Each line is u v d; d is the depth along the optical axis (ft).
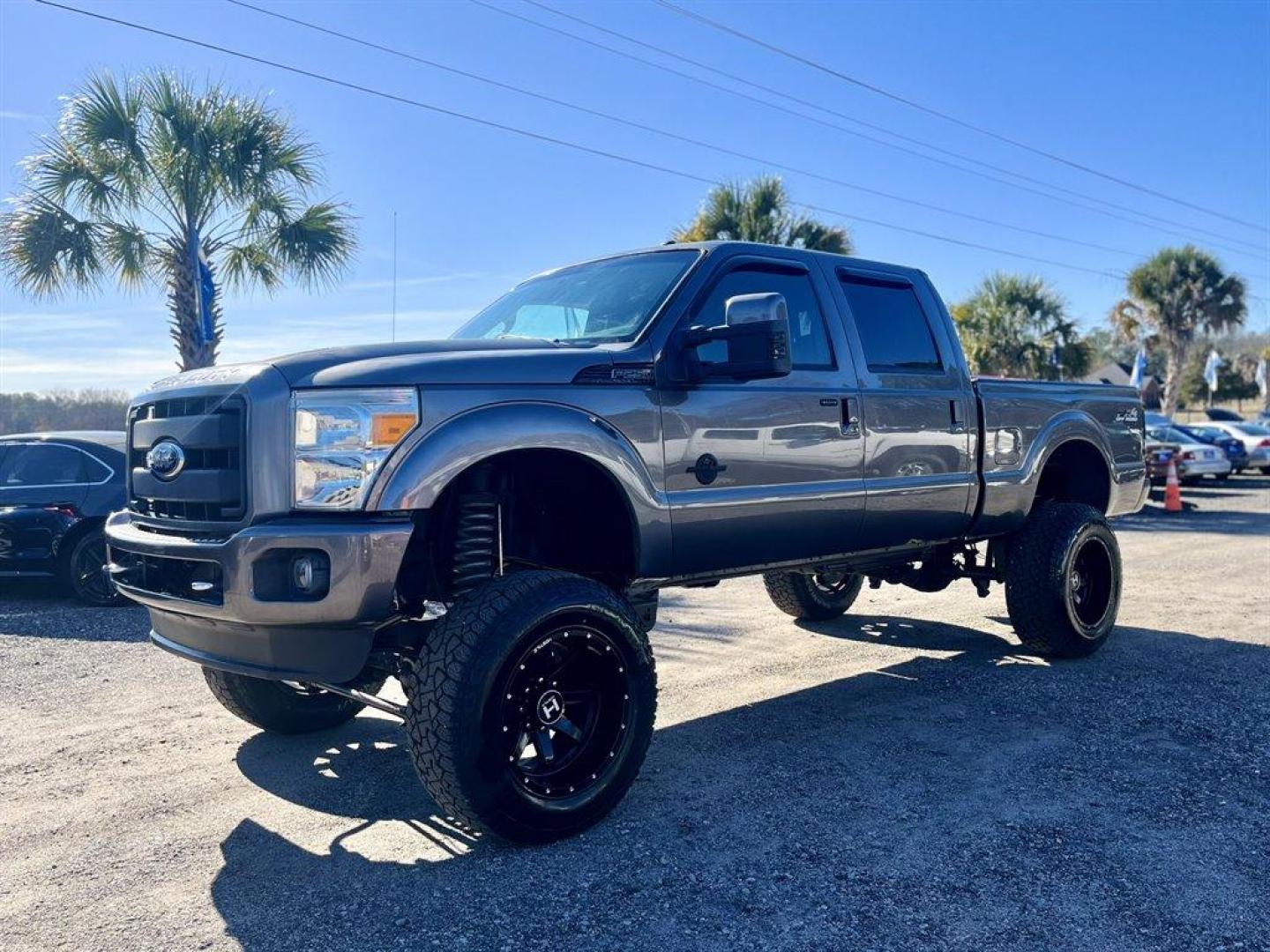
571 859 10.99
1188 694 17.29
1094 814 12.06
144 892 10.45
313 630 11.02
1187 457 73.82
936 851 11.07
